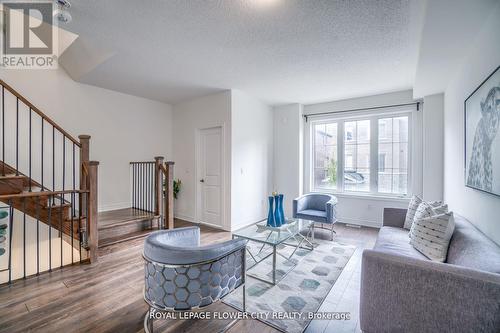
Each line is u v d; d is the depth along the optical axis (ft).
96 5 6.66
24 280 8.13
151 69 11.23
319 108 16.97
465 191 8.32
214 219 15.39
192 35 8.21
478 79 7.08
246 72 11.46
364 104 15.30
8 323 5.98
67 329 5.80
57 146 12.84
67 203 10.53
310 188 17.49
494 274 4.33
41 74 12.29
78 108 13.42
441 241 6.68
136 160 15.89
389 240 8.32
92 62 11.10
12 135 11.58
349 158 16.19
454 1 5.59
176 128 17.57
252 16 7.11
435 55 8.23
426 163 12.65
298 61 10.19
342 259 10.03
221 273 5.87
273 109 18.11
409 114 14.23
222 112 14.64
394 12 6.85
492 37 6.03
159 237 6.45
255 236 9.17
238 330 5.89
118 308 6.63
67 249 12.05
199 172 16.19
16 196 8.06
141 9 6.82
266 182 17.34
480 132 6.61
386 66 10.61
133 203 15.66
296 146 17.19
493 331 4.17
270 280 8.27
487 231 6.39
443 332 4.57
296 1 6.41
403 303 4.95
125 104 15.31
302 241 11.87
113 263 9.48
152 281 5.62
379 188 15.19
